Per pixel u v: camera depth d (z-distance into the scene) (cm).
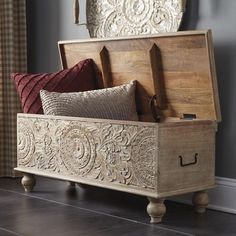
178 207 319
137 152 281
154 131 272
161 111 327
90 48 356
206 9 312
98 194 351
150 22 335
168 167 277
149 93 330
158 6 329
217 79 309
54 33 409
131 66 334
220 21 306
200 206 304
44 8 415
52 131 327
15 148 404
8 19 399
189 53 299
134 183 285
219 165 314
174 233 263
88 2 371
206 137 296
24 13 407
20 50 410
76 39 392
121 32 353
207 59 290
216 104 296
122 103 329
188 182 288
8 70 402
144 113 338
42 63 421
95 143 302
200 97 304
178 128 280
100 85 360
